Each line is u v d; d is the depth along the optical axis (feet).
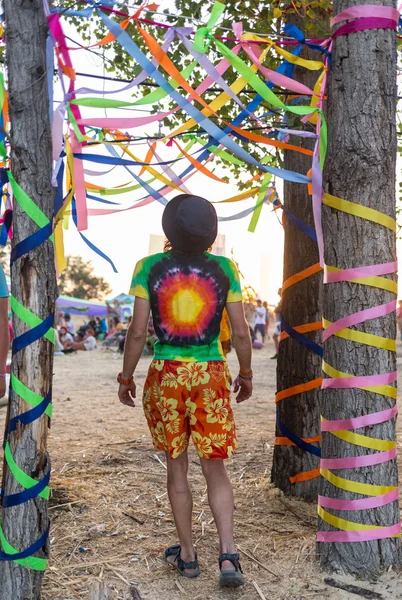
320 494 9.79
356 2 9.16
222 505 9.23
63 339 62.64
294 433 12.84
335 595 8.75
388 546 9.28
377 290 9.34
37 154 7.91
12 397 8.02
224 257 9.59
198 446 9.04
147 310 9.30
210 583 9.22
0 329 10.77
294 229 12.93
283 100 11.18
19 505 8.02
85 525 11.33
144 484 13.80
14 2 7.78
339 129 9.38
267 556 10.04
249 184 14.28
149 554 10.14
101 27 12.14
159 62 8.38
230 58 8.75
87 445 17.71
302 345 12.78
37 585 8.19
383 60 9.25
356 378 9.34
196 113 8.56
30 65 7.83
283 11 11.50
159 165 10.36
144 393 9.48
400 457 15.98
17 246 7.91
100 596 8.34
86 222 9.46
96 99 8.49
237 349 9.64
